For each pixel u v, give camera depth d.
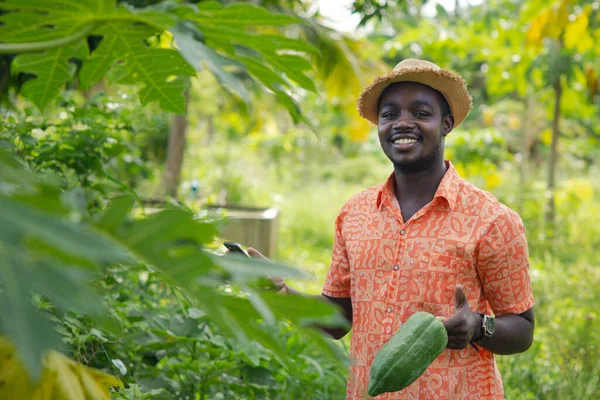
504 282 2.49
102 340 2.66
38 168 3.30
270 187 18.17
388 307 2.51
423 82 2.58
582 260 9.02
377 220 2.61
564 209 13.09
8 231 0.80
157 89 1.70
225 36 1.42
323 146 22.94
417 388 2.45
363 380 2.55
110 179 3.36
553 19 10.59
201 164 14.45
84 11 1.26
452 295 2.47
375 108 2.76
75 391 1.25
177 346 3.29
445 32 12.11
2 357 1.21
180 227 1.01
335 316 1.05
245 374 3.38
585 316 6.01
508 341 2.45
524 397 4.48
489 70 12.61
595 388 4.58
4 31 1.35
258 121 17.16
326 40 8.55
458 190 2.53
